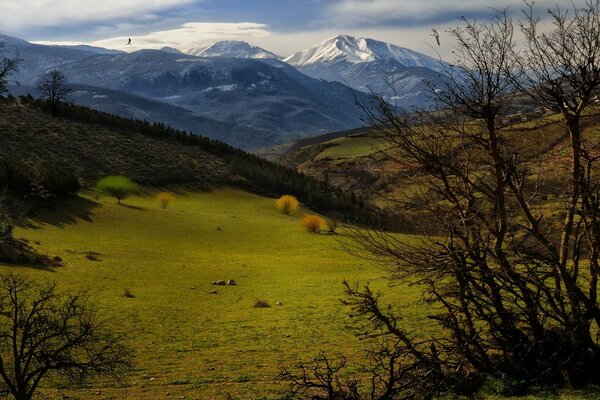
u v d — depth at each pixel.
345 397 13.11
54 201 89.75
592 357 13.73
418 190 12.99
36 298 30.97
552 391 13.08
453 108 12.41
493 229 13.32
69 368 16.41
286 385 20.19
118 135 171.50
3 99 169.25
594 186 13.02
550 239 14.42
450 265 13.19
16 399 14.31
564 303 13.75
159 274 57.28
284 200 135.50
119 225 90.00
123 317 35.97
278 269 65.94
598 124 12.98
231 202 144.38
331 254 81.88
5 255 51.62
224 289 51.12
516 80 12.34
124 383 21.75
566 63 12.26
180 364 25.17
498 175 13.11
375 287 47.25
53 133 155.00
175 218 105.88
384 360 21.41
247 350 28.08
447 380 13.84
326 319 35.38
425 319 29.50
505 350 14.00
